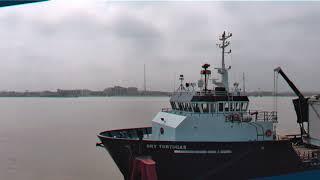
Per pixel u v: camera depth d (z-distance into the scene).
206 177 26.22
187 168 26.06
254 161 26.06
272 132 27.50
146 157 26.41
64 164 51.41
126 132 32.72
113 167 49.47
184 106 28.91
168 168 26.28
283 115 135.38
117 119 134.88
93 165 50.81
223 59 29.16
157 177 26.62
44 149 65.00
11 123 125.38
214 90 28.31
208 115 26.98
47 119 144.12
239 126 27.02
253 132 27.19
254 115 27.73
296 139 32.56
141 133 33.38
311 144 30.94
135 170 26.47
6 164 51.50
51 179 43.31
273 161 26.30
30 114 184.12
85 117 152.62
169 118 28.81
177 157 25.92
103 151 62.34
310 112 31.03
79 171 47.22
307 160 27.22
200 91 28.44
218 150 25.70
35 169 48.41
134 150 26.59
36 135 87.69
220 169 26.03
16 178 43.81
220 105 27.41
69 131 96.19
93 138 80.88
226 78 28.98
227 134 26.89
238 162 25.98
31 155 58.88
